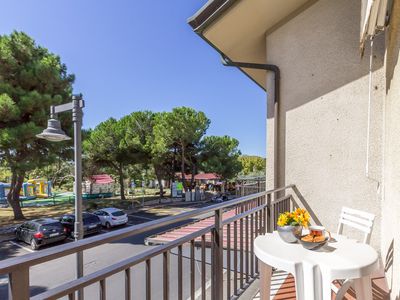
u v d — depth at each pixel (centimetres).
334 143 292
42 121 1298
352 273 124
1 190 2453
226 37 371
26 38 1387
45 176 3048
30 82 1338
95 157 2316
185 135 2177
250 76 539
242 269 210
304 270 129
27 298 62
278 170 338
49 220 1152
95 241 80
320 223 299
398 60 160
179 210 1975
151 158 2336
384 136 233
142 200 2383
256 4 311
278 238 169
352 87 281
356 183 274
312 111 312
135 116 2334
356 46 279
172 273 545
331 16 299
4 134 1166
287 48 342
